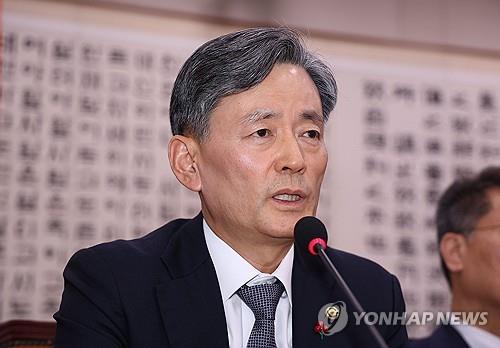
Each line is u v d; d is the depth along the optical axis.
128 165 3.97
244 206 1.97
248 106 1.98
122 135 3.98
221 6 4.22
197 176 2.14
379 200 4.29
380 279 2.30
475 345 2.91
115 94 3.99
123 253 2.14
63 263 3.82
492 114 4.51
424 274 4.29
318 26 4.34
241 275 2.07
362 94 4.36
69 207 3.86
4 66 3.84
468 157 4.44
